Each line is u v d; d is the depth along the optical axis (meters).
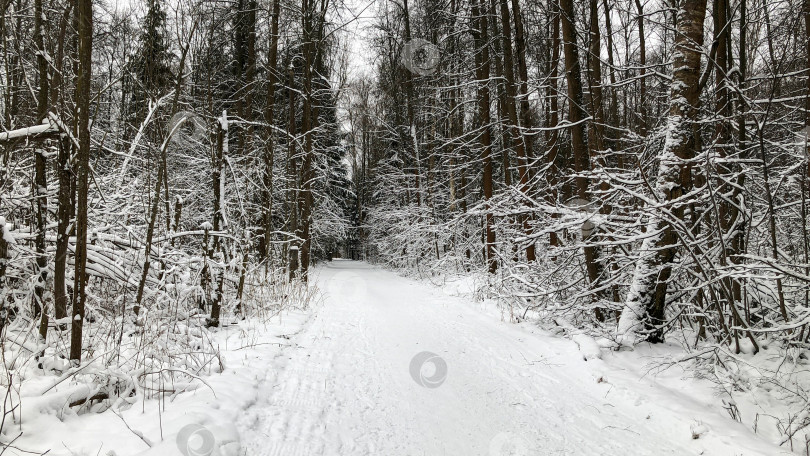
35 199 5.00
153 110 5.96
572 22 8.39
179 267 6.76
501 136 13.91
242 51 12.80
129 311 6.12
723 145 6.25
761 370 4.83
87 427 3.46
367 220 30.67
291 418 4.16
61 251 4.23
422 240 19.56
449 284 14.47
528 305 8.88
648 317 6.09
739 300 5.89
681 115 6.21
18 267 5.35
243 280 8.13
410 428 4.07
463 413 4.41
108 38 6.47
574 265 7.89
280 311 8.49
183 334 5.69
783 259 6.12
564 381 5.32
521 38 11.03
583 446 3.77
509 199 8.91
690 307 6.36
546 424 4.19
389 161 24.25
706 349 4.94
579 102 8.52
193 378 4.52
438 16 13.92
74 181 4.53
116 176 7.19
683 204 5.78
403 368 5.75
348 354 6.34
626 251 6.98
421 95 18.06
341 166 25.42
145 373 4.18
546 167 9.57
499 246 12.88
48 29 4.83
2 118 5.69
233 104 12.85
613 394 4.84
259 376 5.06
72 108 5.01
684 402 4.44
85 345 4.82
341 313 9.55
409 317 9.16
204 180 11.20
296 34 13.88
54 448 3.09
